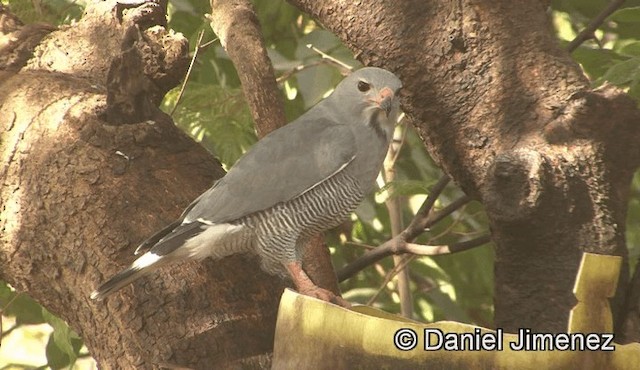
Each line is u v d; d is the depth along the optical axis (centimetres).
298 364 572
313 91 1038
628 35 1121
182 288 702
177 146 777
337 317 568
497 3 721
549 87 690
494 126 698
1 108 804
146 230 722
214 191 752
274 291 735
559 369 554
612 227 641
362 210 1101
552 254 644
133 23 832
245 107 1029
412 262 1155
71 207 730
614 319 657
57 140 764
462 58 715
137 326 686
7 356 1383
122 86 756
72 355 962
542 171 636
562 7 1153
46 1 1088
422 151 1162
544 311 646
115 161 750
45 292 746
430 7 734
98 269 709
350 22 762
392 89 738
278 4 1162
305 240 811
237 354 675
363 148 804
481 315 1190
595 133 655
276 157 780
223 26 823
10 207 754
